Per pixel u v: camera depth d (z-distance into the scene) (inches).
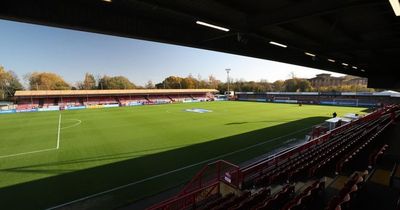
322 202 234.2
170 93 2755.9
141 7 250.1
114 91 2313.0
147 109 1727.4
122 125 1013.2
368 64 648.4
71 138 767.7
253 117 1258.0
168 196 370.0
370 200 222.1
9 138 771.4
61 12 225.0
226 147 649.0
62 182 419.8
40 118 1246.9
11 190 389.1
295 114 1384.1
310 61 597.6
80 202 350.6
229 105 2074.3
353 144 426.3
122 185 407.5
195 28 334.0
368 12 266.1
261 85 4020.7
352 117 951.6
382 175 283.6
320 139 537.0
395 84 855.1
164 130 896.9
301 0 233.0
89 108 1827.0
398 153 375.9
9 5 197.3
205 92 3127.5
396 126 641.0
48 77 3302.2
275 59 484.7
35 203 346.9
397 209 177.6
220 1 231.0
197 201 312.3
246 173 344.5
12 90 2913.4
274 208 222.7
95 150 625.6
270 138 756.6
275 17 252.7
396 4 181.9
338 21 292.5
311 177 309.3
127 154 587.8
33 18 210.1
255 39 392.5
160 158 553.9
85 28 242.7
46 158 559.8
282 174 324.2
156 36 300.2
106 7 248.7
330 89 3462.1
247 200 242.7
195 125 1007.6
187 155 576.1
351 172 310.5
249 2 240.4
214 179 391.2
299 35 349.1
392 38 357.1
